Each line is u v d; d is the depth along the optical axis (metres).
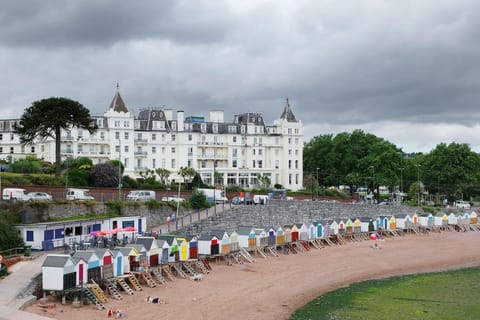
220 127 165.62
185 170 139.75
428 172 171.75
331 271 78.56
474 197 182.75
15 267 60.19
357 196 158.12
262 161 169.88
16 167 113.38
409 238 116.25
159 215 96.88
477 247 103.62
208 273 73.25
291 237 96.38
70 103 108.38
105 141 145.75
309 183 164.38
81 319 49.31
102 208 87.69
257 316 54.75
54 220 79.06
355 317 55.06
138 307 55.03
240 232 87.00
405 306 59.66
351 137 181.38
